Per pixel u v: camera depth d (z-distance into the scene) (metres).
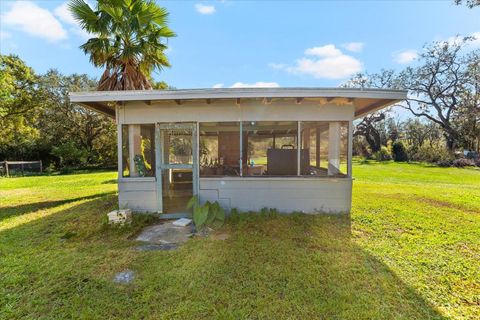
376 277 2.78
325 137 5.18
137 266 3.04
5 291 2.51
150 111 5.20
